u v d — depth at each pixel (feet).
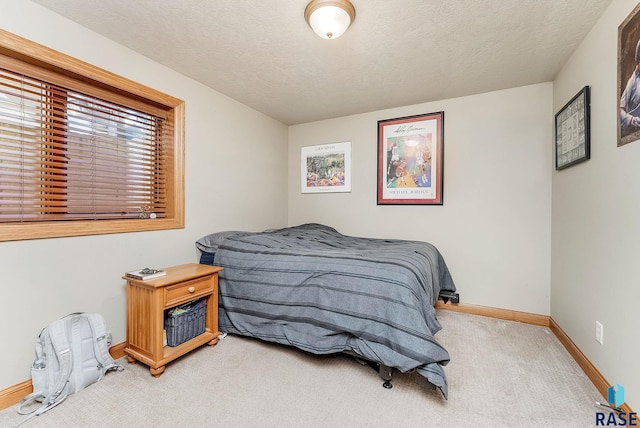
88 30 5.80
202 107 8.39
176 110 7.64
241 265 7.08
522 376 5.63
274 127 11.65
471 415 4.54
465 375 5.66
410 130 10.13
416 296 5.18
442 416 4.51
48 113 5.50
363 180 11.02
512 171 8.73
